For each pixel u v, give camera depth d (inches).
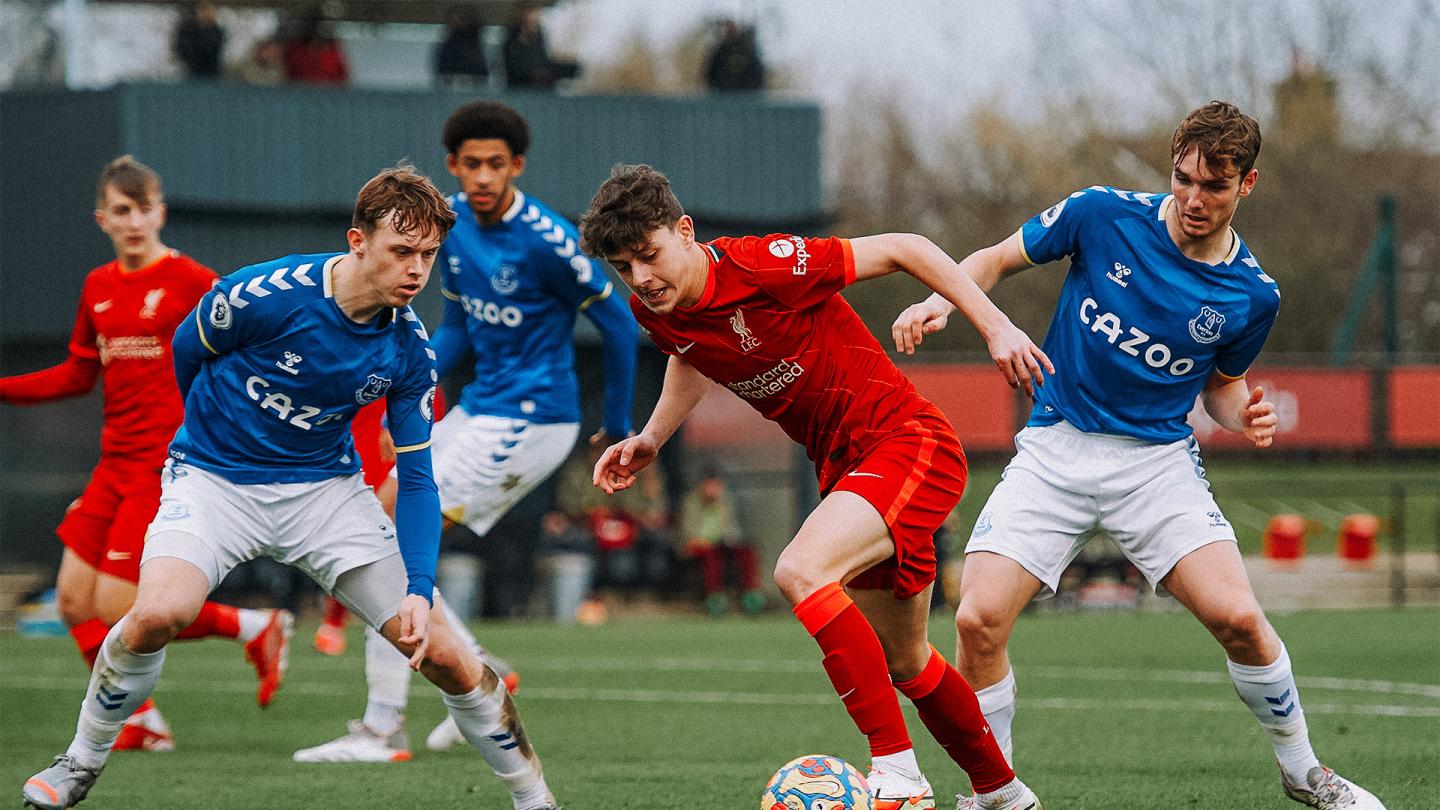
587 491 1567.4
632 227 346.3
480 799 441.4
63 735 618.5
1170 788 457.7
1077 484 394.6
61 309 1533.0
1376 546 2018.9
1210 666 886.4
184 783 476.1
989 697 393.7
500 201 572.4
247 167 1555.1
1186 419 401.7
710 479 1503.4
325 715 682.8
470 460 583.8
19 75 1652.3
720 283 360.2
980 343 2581.2
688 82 3580.2
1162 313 389.1
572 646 1048.2
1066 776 487.2
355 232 358.0
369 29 1822.1
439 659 367.6
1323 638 1049.5
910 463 365.1
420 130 1598.2
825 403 371.9
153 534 378.0
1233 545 388.2
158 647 372.2
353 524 392.5
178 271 546.0
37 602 1317.7
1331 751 535.2
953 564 1654.8
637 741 589.9
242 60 2047.2
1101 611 1473.9
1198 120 369.1
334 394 374.0
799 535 358.0
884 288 2532.0
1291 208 2972.4
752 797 441.4
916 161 3531.0
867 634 353.1
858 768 523.8
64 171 1531.7
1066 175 3287.4
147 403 546.3
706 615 1483.8
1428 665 870.4
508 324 581.6
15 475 1534.2
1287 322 2930.6
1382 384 1819.6
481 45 1621.6
